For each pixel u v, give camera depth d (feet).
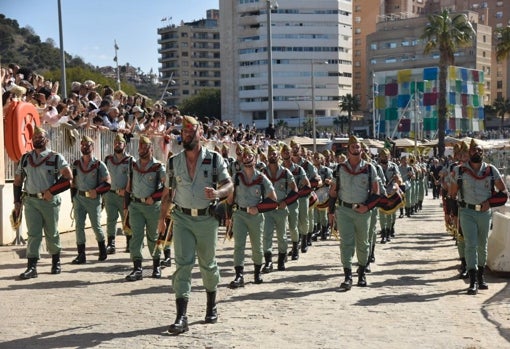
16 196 33.06
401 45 386.73
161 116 61.62
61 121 47.55
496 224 36.68
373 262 40.88
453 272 36.73
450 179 31.24
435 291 30.76
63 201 50.26
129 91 267.18
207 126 73.56
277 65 403.95
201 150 23.00
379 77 322.75
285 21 401.90
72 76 247.09
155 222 33.53
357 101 359.25
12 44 292.81
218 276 24.00
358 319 24.71
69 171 33.53
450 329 23.12
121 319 24.72
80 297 28.78
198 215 22.85
